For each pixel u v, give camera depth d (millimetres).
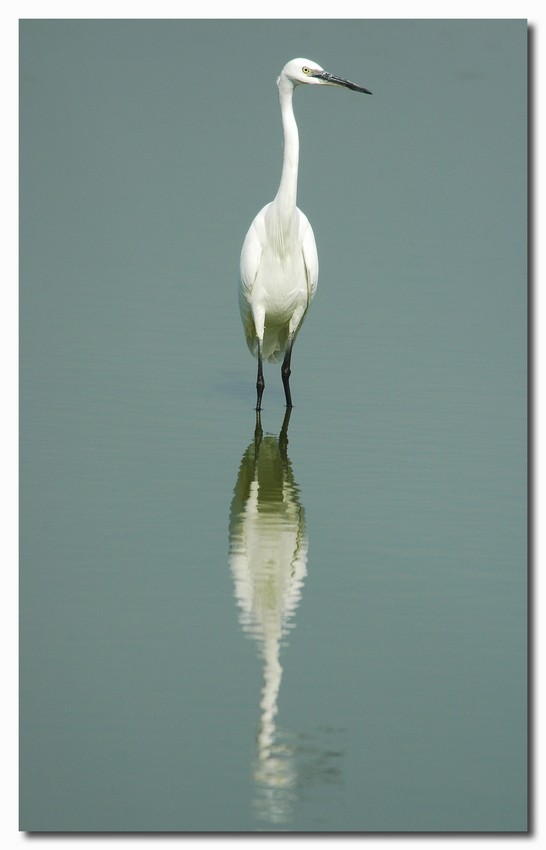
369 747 8594
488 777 8297
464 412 16031
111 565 11258
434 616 10453
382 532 12195
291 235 15289
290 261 15469
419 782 8250
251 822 7805
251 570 11219
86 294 20719
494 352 18531
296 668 9562
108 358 17828
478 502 13039
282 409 16094
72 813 7867
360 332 19328
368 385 17094
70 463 13844
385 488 13383
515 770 8391
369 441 14914
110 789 8078
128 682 9289
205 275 21984
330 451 14539
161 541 11820
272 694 9188
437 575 11258
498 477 13781
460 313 20312
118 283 21406
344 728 8797
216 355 18234
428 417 15828
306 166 29031
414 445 14789
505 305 20781
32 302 20172
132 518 12383
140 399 16234
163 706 9000
